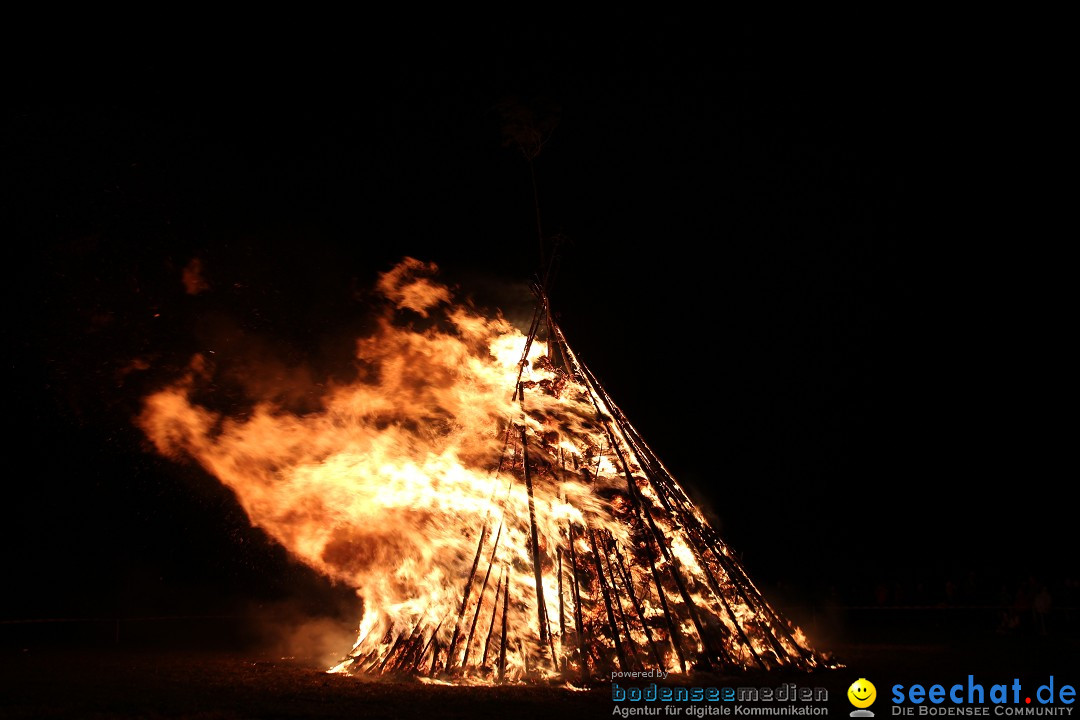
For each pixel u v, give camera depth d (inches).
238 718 318.7
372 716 323.0
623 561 457.1
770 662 438.6
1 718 319.6
